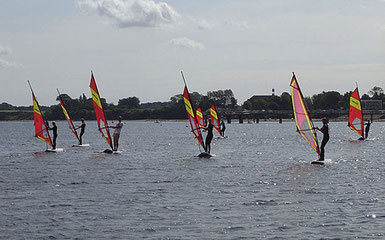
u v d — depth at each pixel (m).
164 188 22.69
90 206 18.92
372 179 24.80
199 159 35.94
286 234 15.24
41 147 51.31
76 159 35.81
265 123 198.12
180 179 25.38
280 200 19.77
